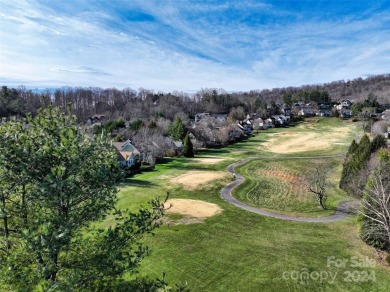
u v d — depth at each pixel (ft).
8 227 27.68
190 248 78.13
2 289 22.18
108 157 29.19
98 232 28.81
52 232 22.33
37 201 24.94
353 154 141.79
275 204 119.75
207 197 126.00
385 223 69.41
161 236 85.05
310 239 84.12
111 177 28.25
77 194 25.57
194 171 176.96
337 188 139.03
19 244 24.16
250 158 220.02
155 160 202.18
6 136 24.98
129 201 115.96
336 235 86.79
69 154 25.53
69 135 26.14
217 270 67.97
